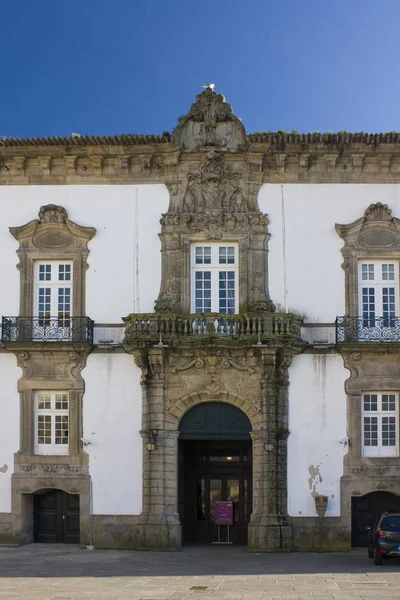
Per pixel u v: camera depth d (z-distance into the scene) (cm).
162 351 2620
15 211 2816
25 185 2825
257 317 2612
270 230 2766
